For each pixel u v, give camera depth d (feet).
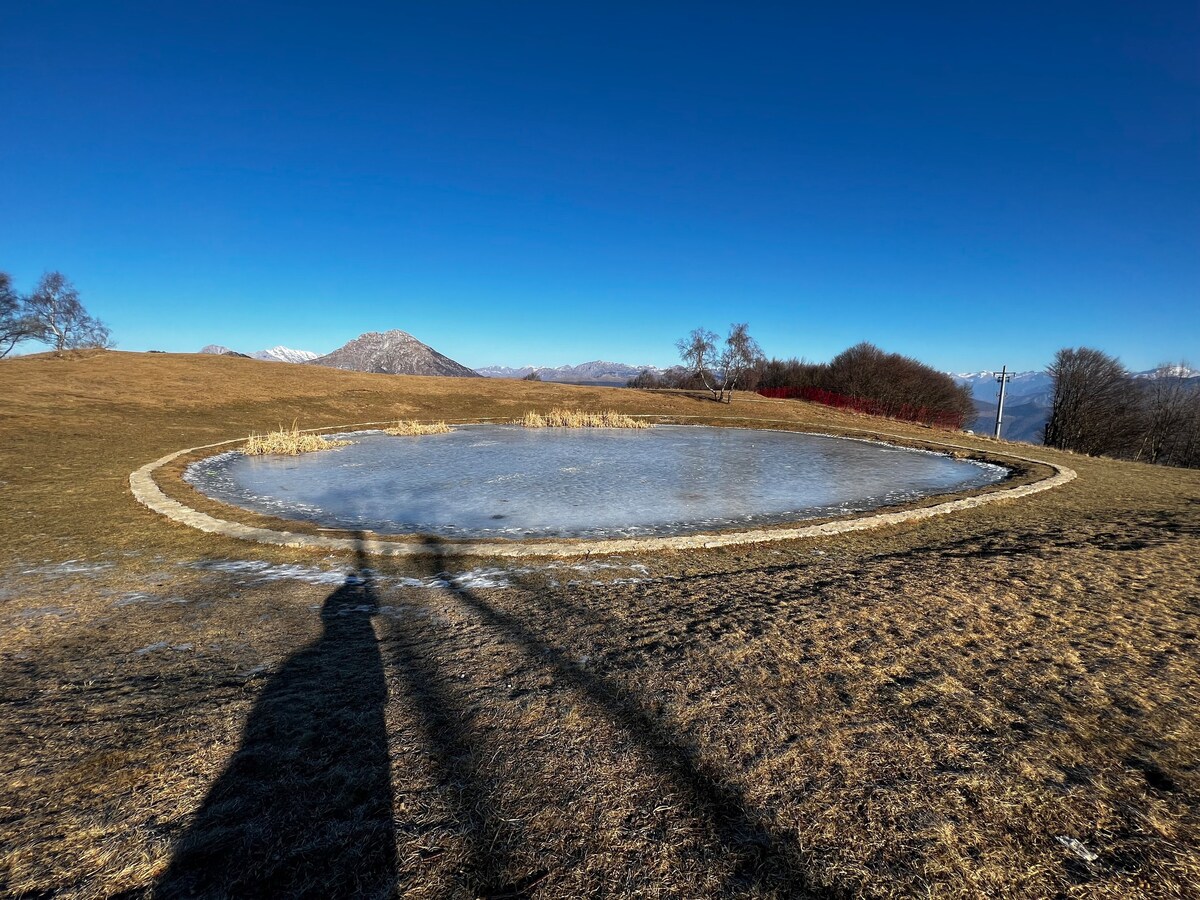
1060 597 14.78
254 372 97.25
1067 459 50.37
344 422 76.02
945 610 13.97
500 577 18.65
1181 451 114.21
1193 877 6.00
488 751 8.46
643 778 7.73
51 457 38.63
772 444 60.44
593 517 28.71
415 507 30.78
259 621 14.74
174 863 6.39
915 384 141.08
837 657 11.39
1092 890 5.86
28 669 11.87
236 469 42.32
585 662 11.57
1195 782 7.50
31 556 20.36
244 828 6.92
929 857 6.30
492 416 88.33
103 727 9.30
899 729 8.76
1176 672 10.62
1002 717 9.09
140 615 15.16
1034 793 7.29
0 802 7.43
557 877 6.14
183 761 8.30
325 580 18.37
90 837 6.79
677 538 22.62
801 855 6.37
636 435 68.85
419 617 14.97
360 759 8.32
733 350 105.50
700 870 6.19
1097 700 9.61
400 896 5.94
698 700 9.78
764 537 22.75
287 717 9.57
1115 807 7.04
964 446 56.44
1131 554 18.98
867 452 54.34
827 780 7.59
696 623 13.69
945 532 23.97
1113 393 112.27
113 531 23.58
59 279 125.70
